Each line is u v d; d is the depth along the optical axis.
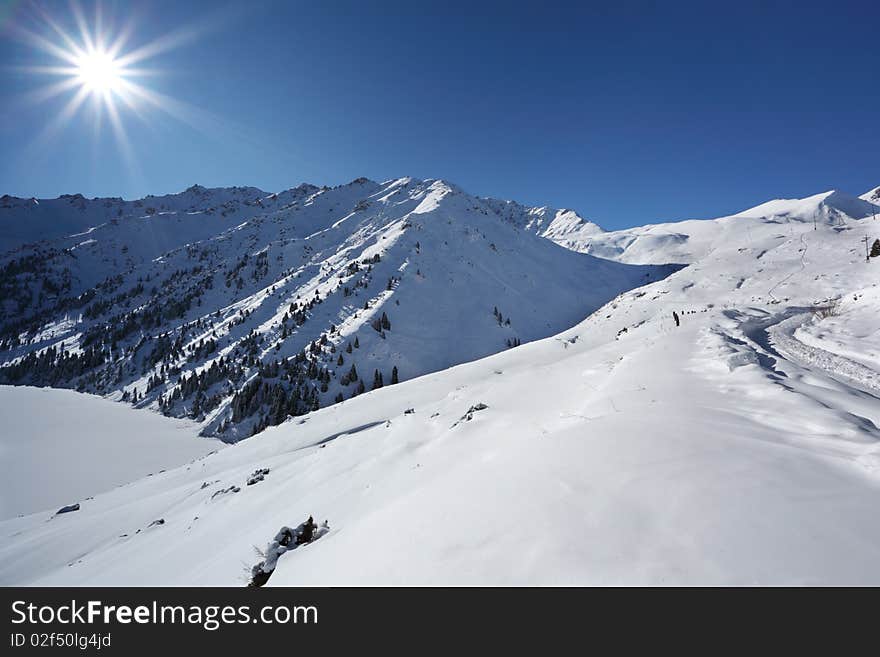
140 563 16.02
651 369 16.91
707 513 4.47
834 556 3.66
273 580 7.19
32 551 25.34
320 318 131.75
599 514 4.79
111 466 69.88
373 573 4.91
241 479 27.00
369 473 17.42
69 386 162.88
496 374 42.59
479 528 5.13
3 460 68.38
